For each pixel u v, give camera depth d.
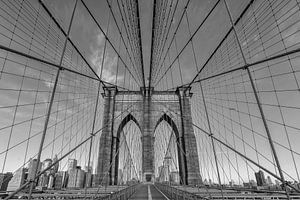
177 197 10.06
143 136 39.09
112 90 40.94
